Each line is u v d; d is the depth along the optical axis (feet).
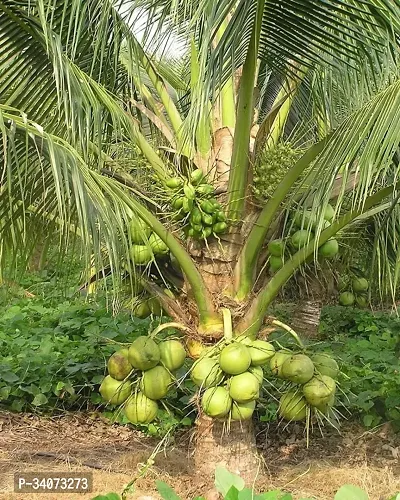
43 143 12.48
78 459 19.34
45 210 16.25
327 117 16.90
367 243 19.92
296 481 17.30
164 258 16.74
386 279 18.85
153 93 20.92
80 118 14.21
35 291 38.86
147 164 16.24
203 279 15.67
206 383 14.47
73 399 23.81
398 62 13.30
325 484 17.13
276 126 16.78
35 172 15.37
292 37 13.66
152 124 18.16
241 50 13.39
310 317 30.35
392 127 11.89
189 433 21.47
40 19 13.85
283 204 16.07
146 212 14.62
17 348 26.73
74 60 16.52
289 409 15.53
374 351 28.02
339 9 12.29
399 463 19.29
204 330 15.62
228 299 15.62
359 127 12.89
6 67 15.47
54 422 23.02
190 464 18.29
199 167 16.10
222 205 15.65
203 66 11.44
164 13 13.67
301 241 15.21
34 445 20.71
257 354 14.55
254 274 16.02
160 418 21.27
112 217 12.82
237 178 15.19
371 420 21.33
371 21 12.70
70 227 16.01
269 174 15.55
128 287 17.03
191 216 15.28
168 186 15.26
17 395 23.68
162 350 15.20
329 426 21.84
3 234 16.02
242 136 14.69
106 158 15.99
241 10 11.62
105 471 18.13
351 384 22.63
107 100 15.15
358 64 13.65
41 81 15.87
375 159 12.67
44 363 24.82
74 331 29.76
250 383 14.16
